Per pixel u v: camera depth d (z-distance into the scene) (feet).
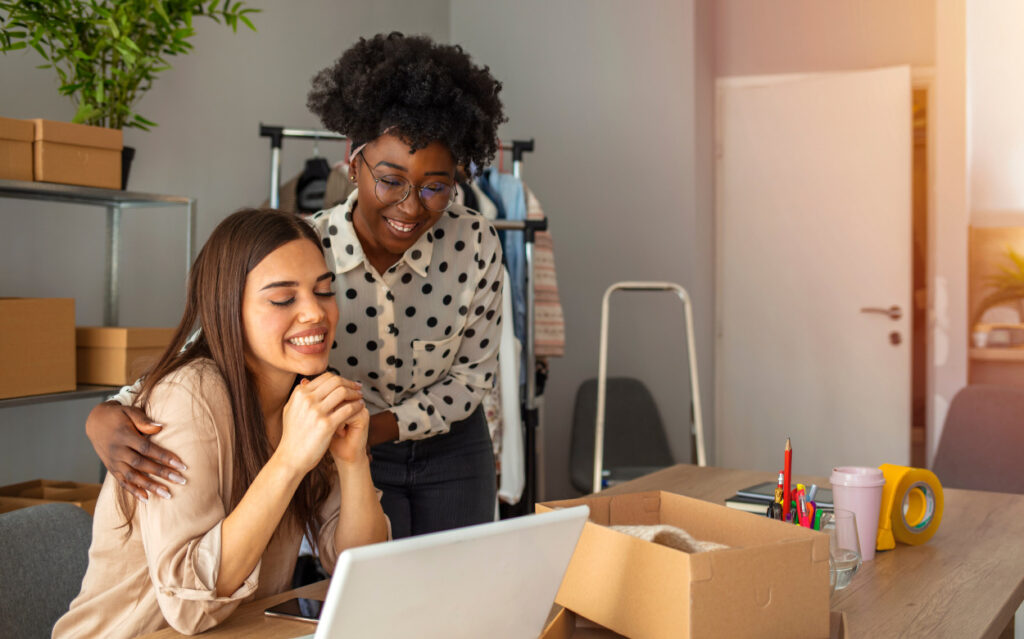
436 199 4.99
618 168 14.34
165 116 10.19
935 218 14.20
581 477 12.91
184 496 3.44
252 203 11.34
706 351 15.05
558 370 14.42
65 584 4.37
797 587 3.25
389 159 4.84
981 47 16.11
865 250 14.73
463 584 2.75
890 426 14.58
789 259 15.24
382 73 4.70
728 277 15.66
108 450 3.47
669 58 14.19
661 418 13.67
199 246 10.62
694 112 14.14
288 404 3.51
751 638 3.14
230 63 11.02
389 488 5.78
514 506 10.32
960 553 4.71
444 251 5.62
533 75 14.56
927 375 14.62
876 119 14.62
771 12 15.57
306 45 12.13
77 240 9.29
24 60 8.77
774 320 15.35
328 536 4.16
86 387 7.68
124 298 9.78
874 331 14.69
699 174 14.43
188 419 3.52
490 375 6.05
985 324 15.66
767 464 15.44
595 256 14.40
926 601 3.92
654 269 14.29
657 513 4.16
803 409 15.17
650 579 3.19
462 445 5.96
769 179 15.37
